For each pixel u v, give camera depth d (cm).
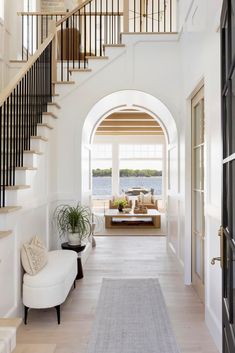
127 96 468
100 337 251
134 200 1026
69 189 439
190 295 338
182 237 397
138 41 441
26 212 301
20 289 281
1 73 464
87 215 446
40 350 227
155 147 1101
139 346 237
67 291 291
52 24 432
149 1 831
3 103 264
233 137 137
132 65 441
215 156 244
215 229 246
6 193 272
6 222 248
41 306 267
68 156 440
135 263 455
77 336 253
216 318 241
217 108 237
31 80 363
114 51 443
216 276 242
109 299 326
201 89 330
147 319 282
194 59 331
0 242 236
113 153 1046
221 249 161
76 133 440
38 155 342
